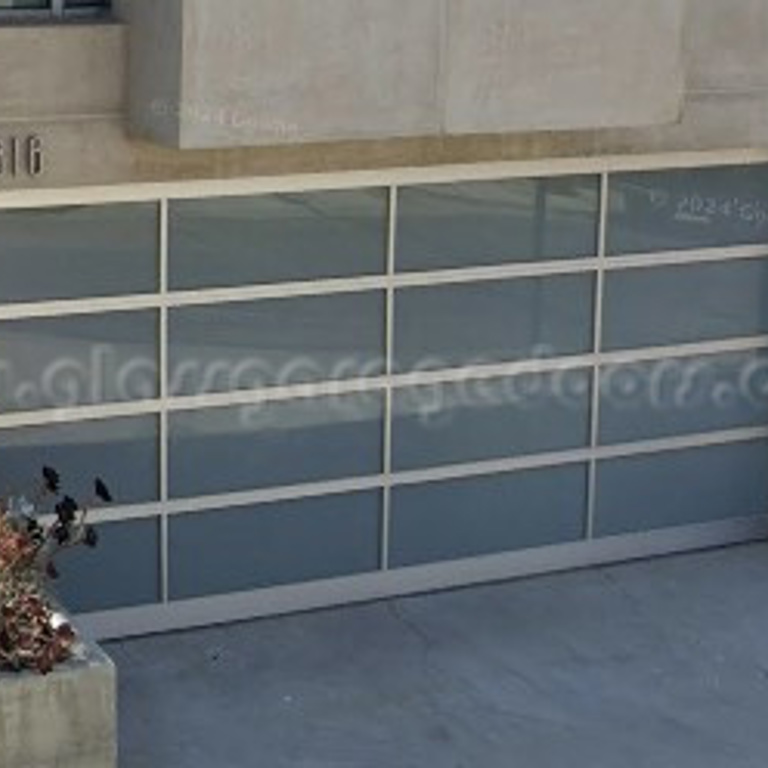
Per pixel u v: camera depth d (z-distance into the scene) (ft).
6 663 35.37
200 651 42.01
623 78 41.50
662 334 46.55
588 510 46.57
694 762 38.55
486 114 40.40
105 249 40.75
